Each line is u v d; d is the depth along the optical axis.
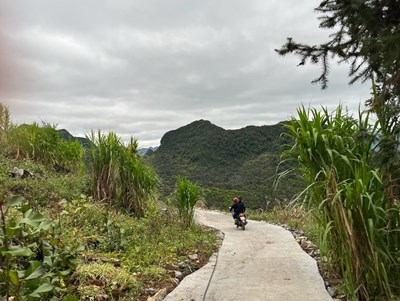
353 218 3.69
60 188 8.55
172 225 8.73
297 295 4.27
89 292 3.80
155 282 4.73
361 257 3.72
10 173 8.61
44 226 3.21
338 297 4.18
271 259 6.20
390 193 3.83
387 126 3.47
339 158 4.02
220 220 13.91
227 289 4.59
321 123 4.33
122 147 9.50
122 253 5.61
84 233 5.75
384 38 3.15
